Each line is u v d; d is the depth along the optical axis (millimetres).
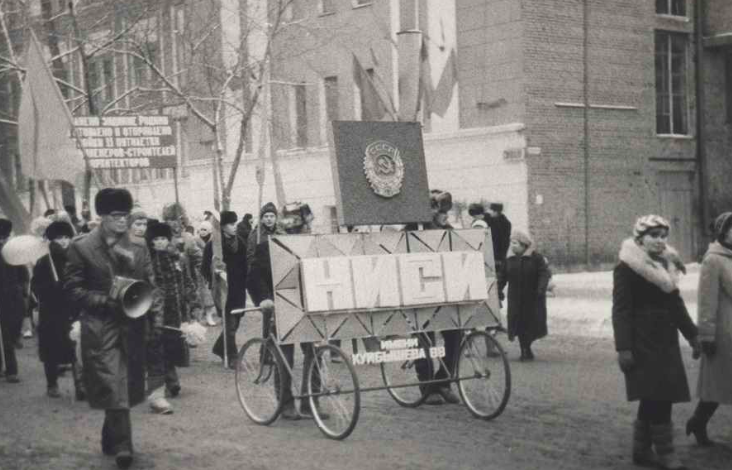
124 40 26672
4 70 25094
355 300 10266
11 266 13930
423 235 10789
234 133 37969
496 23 29547
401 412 10992
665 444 8258
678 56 32906
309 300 10094
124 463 8531
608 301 21172
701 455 8734
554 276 28078
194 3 29297
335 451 9094
